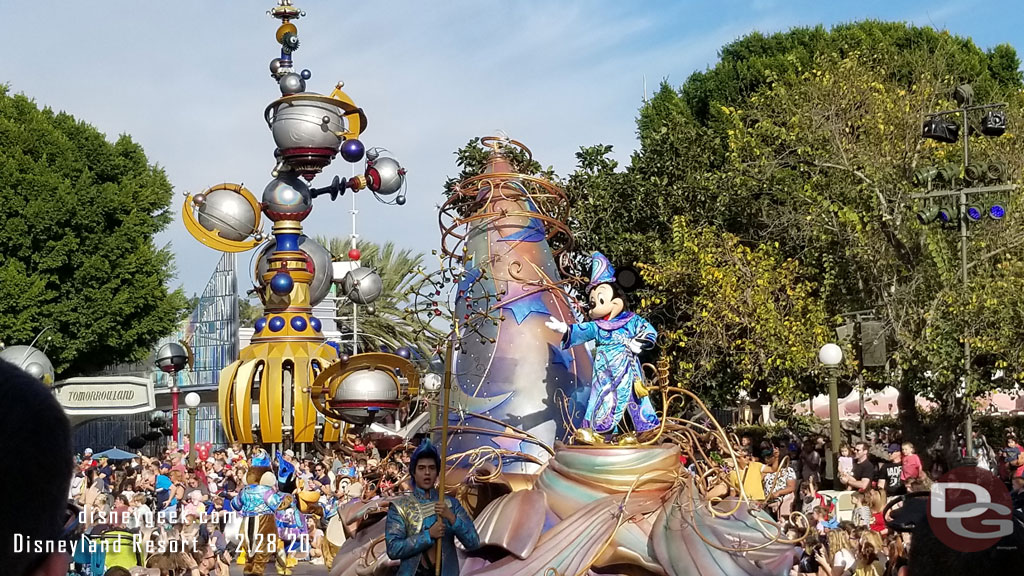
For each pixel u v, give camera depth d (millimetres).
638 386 11242
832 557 12398
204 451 26062
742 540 9852
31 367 17531
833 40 42438
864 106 27031
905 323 24547
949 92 27750
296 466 21250
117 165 42344
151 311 41281
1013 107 28062
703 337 25906
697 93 43250
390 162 22531
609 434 11180
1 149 38781
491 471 11047
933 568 2537
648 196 29469
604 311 11383
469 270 12812
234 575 17016
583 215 28984
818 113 26703
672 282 26609
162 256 42031
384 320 40219
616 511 10172
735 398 28516
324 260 24609
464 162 28297
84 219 39188
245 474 18391
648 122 41875
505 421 11992
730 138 27984
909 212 24234
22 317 37562
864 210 25312
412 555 7555
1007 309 23000
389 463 17578
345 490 18969
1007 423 31750
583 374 12578
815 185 26203
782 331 24562
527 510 10320
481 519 10406
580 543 9977
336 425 24578
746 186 27422
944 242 24203
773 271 25875
